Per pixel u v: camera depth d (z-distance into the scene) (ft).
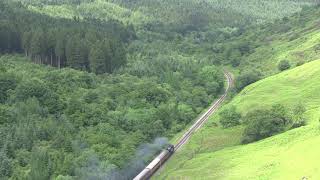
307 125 423.23
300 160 318.24
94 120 534.37
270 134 461.37
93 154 438.81
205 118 641.40
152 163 453.58
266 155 370.12
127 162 449.89
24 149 452.35
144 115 575.79
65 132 481.05
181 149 517.55
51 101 546.26
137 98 636.89
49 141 468.34
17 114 506.48
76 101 556.10
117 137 503.61
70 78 646.33
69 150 453.58
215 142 514.68
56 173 414.00
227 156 424.46
